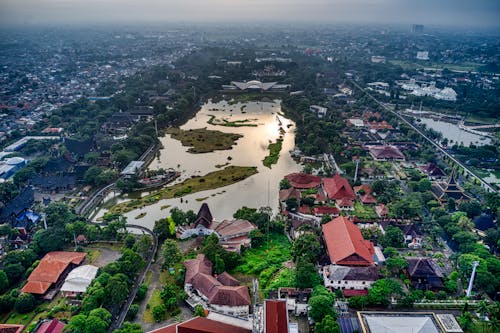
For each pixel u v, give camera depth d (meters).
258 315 133.38
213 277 151.75
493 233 176.00
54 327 123.38
